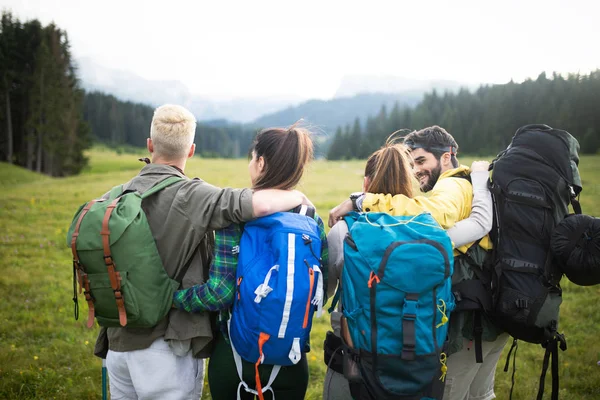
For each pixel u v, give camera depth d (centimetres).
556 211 258
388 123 10900
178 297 235
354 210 272
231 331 234
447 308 226
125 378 250
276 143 251
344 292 236
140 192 241
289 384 242
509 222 256
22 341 567
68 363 505
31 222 1475
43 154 6656
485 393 312
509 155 272
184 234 235
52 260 1007
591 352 538
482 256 266
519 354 551
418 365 217
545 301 249
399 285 216
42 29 7475
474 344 275
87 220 220
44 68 6544
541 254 253
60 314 668
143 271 221
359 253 226
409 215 251
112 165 7962
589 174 1966
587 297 757
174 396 242
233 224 242
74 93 7244
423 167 323
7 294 764
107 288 218
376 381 222
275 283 216
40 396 420
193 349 246
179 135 251
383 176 272
